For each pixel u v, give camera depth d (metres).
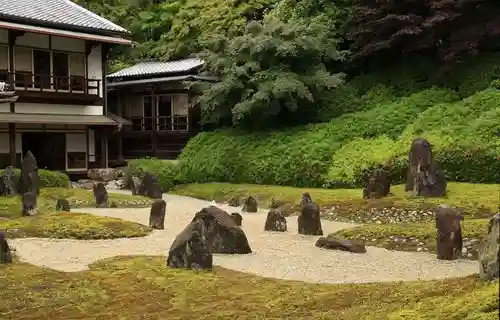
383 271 11.40
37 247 13.90
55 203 21.17
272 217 16.97
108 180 29.30
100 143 34.12
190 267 11.27
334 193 21.27
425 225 15.48
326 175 23.73
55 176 25.47
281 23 29.48
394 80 30.14
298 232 16.42
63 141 30.16
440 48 27.97
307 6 33.69
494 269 8.52
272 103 27.75
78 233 15.33
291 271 11.45
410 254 13.18
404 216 17.34
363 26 30.12
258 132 28.58
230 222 13.55
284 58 28.86
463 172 20.92
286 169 24.83
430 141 22.03
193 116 34.00
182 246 11.38
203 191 25.64
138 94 36.31
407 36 28.39
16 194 22.80
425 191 18.59
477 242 13.03
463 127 22.42
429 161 18.88
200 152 28.89
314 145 25.12
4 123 27.50
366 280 10.58
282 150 25.83
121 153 34.88
